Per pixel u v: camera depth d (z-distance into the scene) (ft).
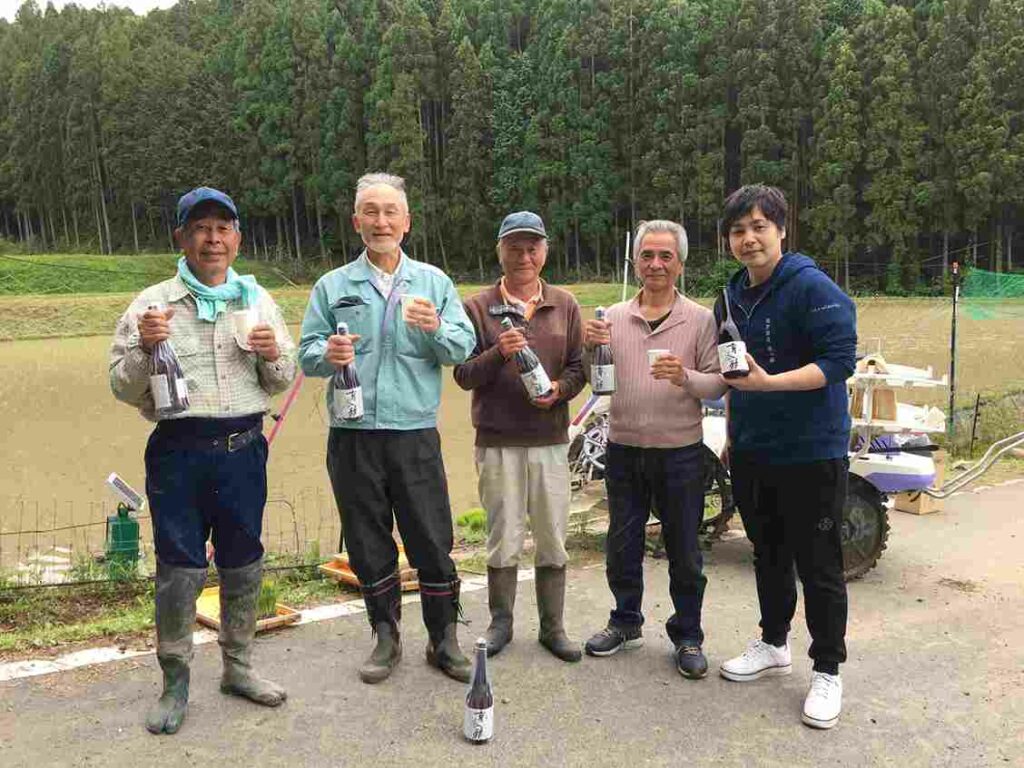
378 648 11.69
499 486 12.30
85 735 9.79
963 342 70.90
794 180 148.77
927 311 99.04
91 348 86.94
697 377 11.60
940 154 134.31
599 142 169.78
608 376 11.94
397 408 11.26
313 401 48.26
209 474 10.11
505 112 181.27
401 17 188.96
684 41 159.33
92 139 219.41
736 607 14.92
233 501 10.32
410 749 9.70
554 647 12.52
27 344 91.25
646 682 11.71
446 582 11.64
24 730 9.86
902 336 76.13
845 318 10.42
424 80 189.16
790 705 11.09
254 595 10.82
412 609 14.38
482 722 9.81
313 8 194.39
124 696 10.78
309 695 11.02
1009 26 130.52
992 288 84.33
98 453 37.19
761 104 150.00
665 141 160.86
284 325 11.17
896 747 10.00
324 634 13.17
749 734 10.27
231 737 9.86
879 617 14.43
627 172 168.86
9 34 265.75
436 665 11.93
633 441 12.24
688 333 12.25
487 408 12.26
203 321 10.12
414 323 10.62
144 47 251.19
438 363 11.65
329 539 23.54
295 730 10.07
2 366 71.87
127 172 212.64
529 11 200.23
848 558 16.47
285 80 194.18
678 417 12.05
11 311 108.58
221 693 11.00
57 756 9.32
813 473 10.73
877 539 16.63
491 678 11.73
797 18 149.18
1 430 42.24
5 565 20.72
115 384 9.73
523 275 12.39
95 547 23.57
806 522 10.85
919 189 133.59
